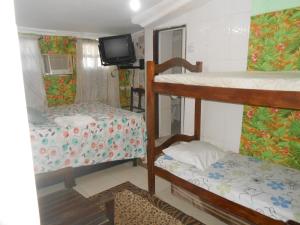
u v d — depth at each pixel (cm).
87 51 460
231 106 289
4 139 43
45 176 259
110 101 500
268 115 253
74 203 153
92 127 291
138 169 336
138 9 329
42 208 147
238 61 276
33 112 293
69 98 470
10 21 41
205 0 287
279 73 203
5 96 42
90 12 331
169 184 291
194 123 314
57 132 267
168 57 417
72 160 279
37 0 274
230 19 277
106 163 317
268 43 246
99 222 138
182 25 339
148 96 246
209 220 223
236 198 182
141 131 329
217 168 222
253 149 271
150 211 233
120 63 451
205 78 193
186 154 234
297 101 143
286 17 230
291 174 209
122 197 258
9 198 45
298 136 233
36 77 410
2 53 40
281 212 158
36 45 404
